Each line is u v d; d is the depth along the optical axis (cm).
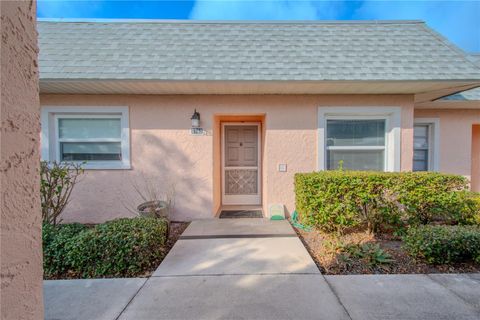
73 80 481
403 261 356
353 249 373
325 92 570
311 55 550
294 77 498
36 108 97
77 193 573
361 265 344
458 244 339
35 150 97
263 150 660
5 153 85
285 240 449
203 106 585
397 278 312
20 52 91
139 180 582
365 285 296
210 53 555
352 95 583
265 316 243
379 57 541
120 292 288
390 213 449
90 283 309
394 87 528
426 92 566
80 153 588
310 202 461
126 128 576
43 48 539
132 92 563
